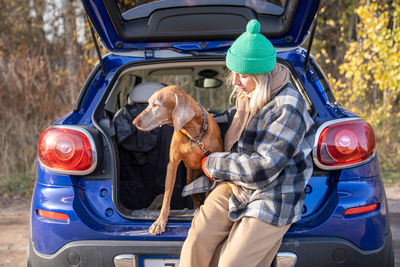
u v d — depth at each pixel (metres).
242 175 1.62
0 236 3.72
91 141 1.95
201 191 1.93
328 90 2.29
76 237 1.87
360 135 1.91
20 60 6.27
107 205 1.98
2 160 5.81
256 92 1.68
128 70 2.54
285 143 1.56
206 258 1.74
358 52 6.00
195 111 1.97
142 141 2.61
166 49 2.57
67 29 7.71
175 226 1.88
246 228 1.63
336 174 1.92
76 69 7.39
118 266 1.82
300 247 1.78
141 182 2.70
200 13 2.54
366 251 1.83
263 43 1.64
